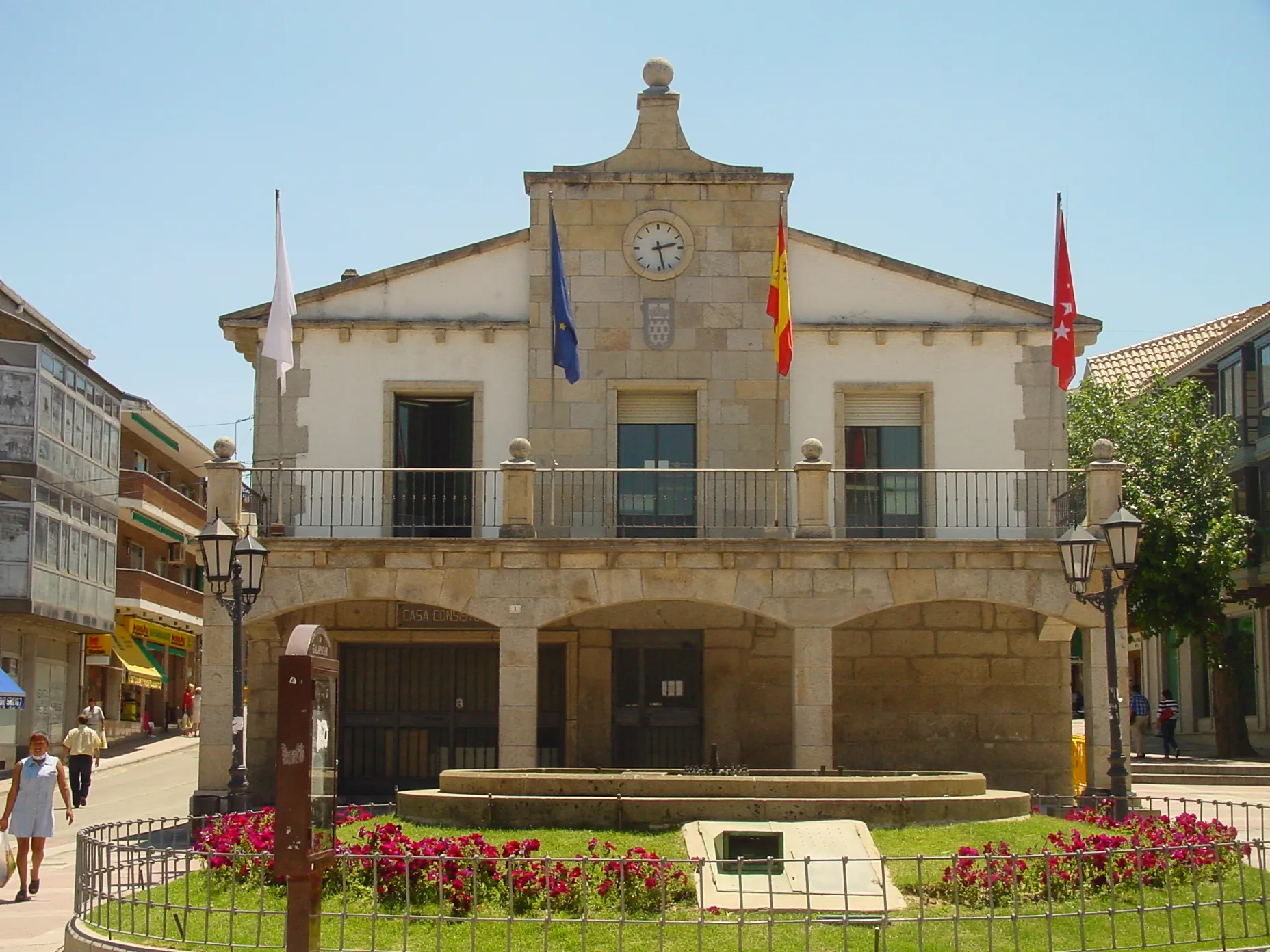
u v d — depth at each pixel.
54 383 37.59
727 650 23.48
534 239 23.77
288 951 9.23
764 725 23.38
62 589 38.22
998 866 11.44
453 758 23.69
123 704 48.16
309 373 23.55
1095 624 21.14
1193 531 35.81
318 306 23.73
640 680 23.59
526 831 13.13
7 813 15.60
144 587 45.03
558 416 23.38
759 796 13.55
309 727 9.35
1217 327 49.66
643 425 23.62
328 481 23.34
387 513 23.19
